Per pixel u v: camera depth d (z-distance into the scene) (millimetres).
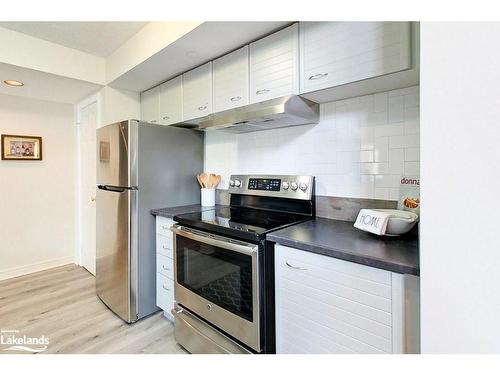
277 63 1500
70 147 3262
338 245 1055
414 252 959
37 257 3039
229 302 1389
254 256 1249
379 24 1144
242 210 1987
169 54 1810
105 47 2223
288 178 1788
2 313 2113
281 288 1217
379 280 916
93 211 2912
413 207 1254
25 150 2930
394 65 1104
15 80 2314
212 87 1893
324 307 1063
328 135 1640
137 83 2389
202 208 2109
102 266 2262
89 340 1760
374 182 1466
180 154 2236
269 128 1932
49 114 3092
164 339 1778
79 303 2281
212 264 1488
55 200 3162
